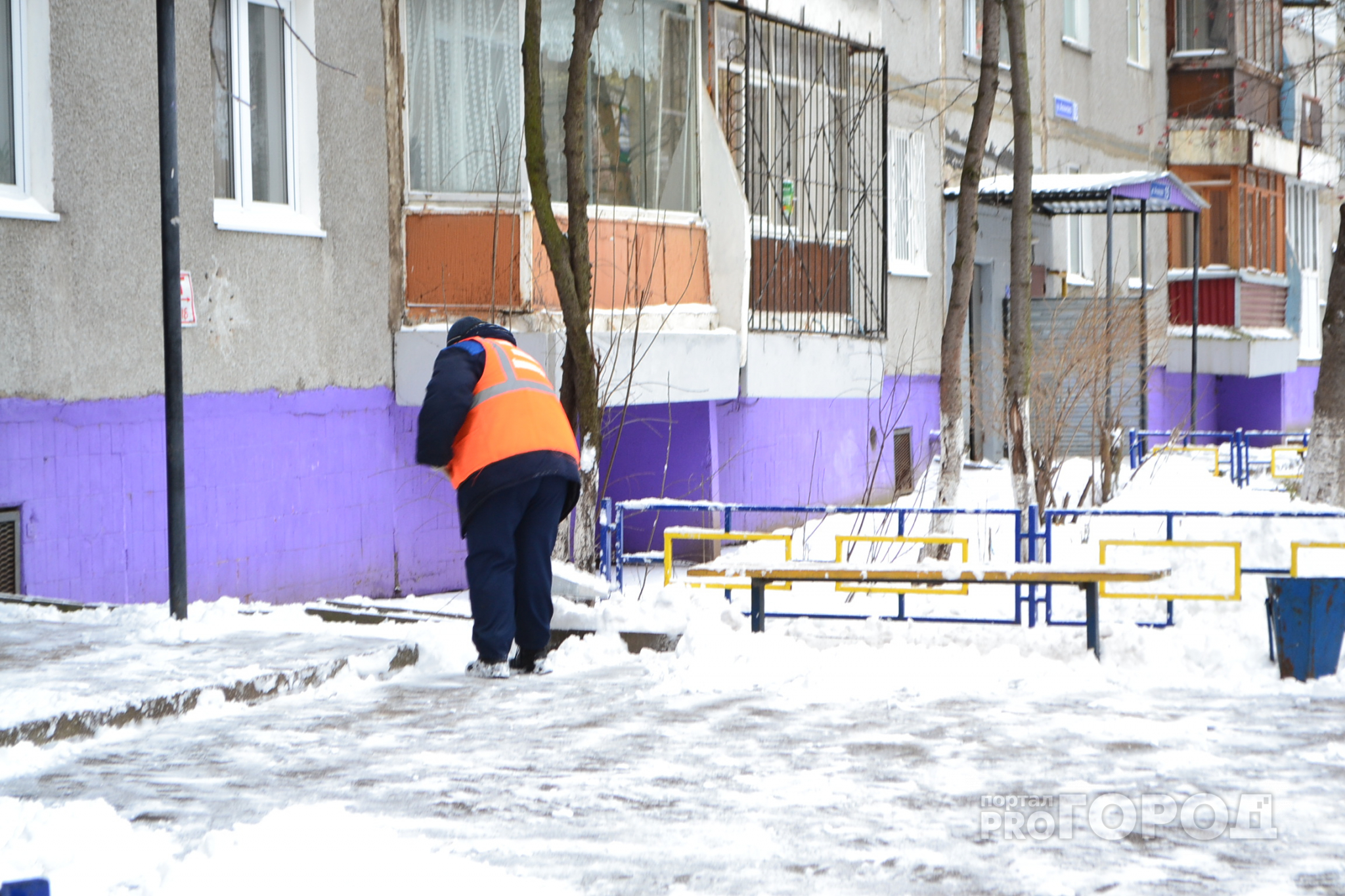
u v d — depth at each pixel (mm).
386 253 24297
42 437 18688
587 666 15180
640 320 24578
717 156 27469
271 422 22031
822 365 29891
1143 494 33531
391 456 24375
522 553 14523
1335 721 12258
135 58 20172
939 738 11531
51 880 7707
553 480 14352
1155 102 56969
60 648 14133
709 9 27750
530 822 9117
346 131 23516
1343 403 31969
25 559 18438
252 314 21734
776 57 30141
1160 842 8648
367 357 23875
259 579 21812
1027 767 10578
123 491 19766
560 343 23672
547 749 11141
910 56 40344
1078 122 50531
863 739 11492
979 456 45062
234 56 22062
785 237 29859
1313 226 68875
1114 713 12570
